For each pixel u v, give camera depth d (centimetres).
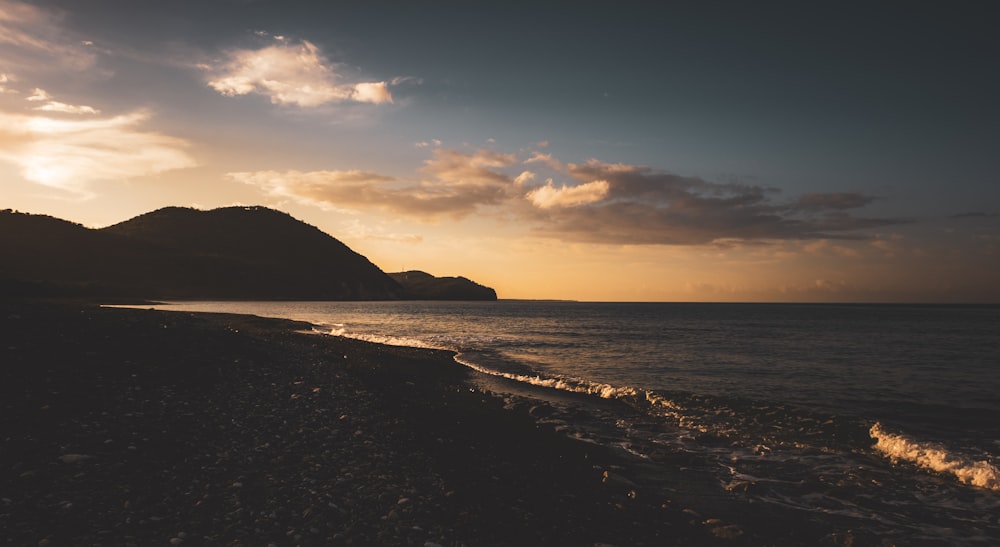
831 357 3928
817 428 1689
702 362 3509
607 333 6462
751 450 1454
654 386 2550
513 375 2781
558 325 8419
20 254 16125
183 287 19738
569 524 896
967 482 1207
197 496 837
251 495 862
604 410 1953
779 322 10188
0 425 1017
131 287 16312
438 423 1555
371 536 761
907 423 1852
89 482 836
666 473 1250
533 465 1236
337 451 1155
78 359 1602
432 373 2705
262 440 1168
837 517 1014
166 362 1795
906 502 1093
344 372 2272
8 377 1320
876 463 1349
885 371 3178
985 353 4347
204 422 1241
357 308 16675
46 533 668
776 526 968
